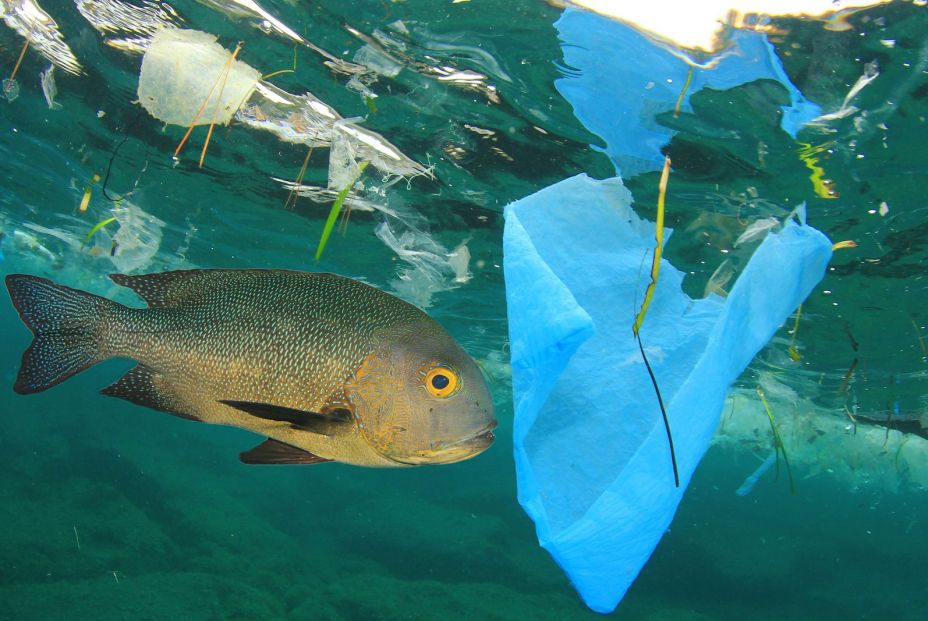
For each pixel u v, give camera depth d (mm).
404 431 1291
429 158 8195
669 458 987
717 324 1045
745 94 5555
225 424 1387
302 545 24078
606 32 5180
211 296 1449
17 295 1489
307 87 7070
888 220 7398
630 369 1227
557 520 1119
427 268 12938
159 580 13055
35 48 7812
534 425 1203
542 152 7398
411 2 5309
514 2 5074
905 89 5129
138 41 6832
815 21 4633
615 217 1294
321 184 9797
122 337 1454
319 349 1355
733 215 7801
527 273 938
